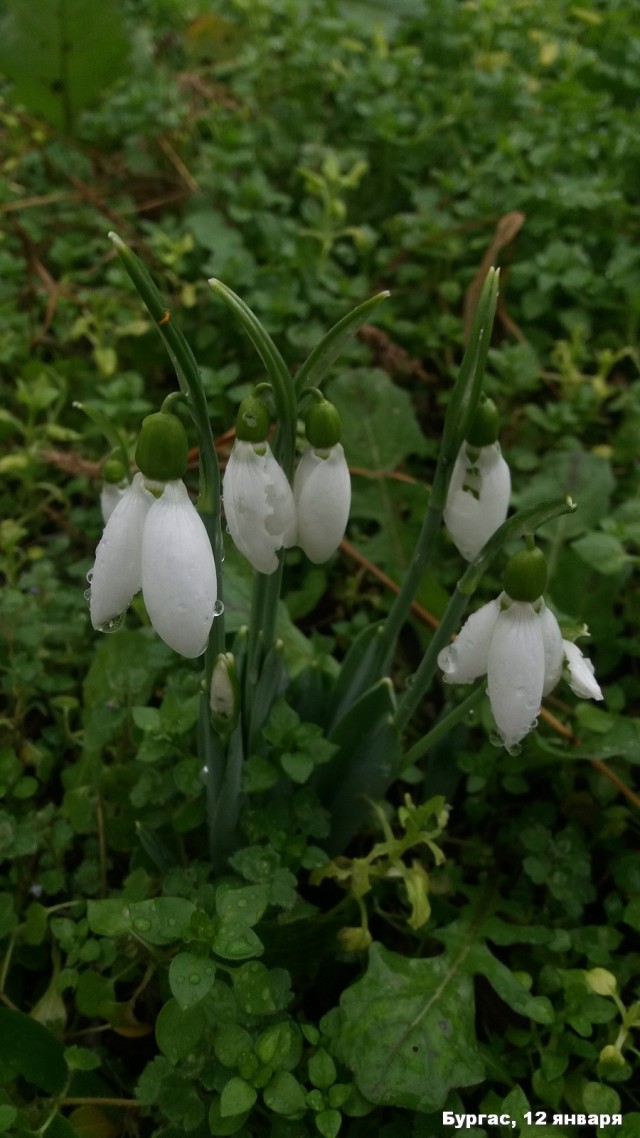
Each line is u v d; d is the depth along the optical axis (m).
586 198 0.39
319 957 0.22
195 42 0.49
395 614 0.20
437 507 0.18
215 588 0.15
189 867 0.22
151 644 0.24
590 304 0.37
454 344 0.37
